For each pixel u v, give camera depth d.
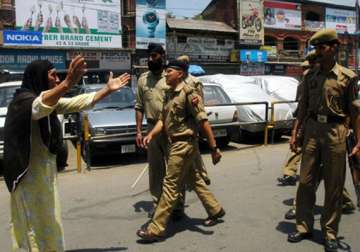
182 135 4.95
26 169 3.60
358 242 4.90
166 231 5.30
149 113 5.67
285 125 12.12
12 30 27.47
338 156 4.55
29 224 3.72
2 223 5.78
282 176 7.70
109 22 31.22
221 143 11.16
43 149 3.71
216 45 38.47
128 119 9.53
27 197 3.70
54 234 3.79
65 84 3.35
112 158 10.09
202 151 10.63
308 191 4.85
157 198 5.65
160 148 5.51
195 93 4.96
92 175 8.32
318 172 4.82
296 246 4.80
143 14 33.06
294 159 7.31
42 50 28.70
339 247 4.76
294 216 5.65
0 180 8.22
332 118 4.56
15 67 27.77
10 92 10.03
